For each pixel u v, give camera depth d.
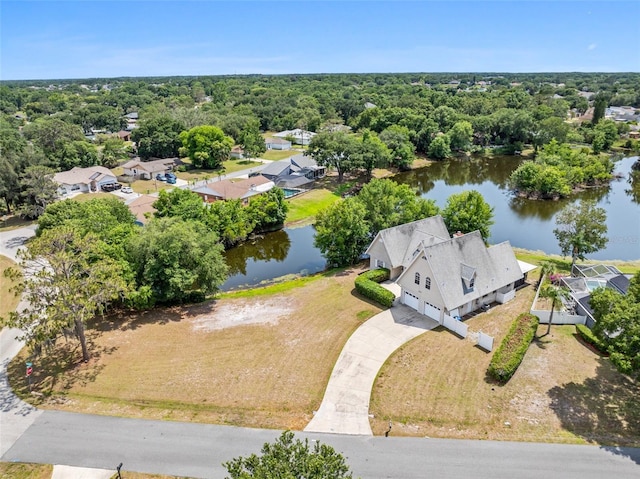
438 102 173.00
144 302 38.88
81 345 33.09
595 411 27.25
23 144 100.69
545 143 123.31
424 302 39.06
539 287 44.03
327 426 26.36
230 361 33.16
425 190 91.56
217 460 23.94
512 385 29.81
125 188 87.25
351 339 35.72
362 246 52.72
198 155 106.44
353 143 94.50
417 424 26.52
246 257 59.31
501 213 75.31
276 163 99.38
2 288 45.91
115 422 26.89
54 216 50.16
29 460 23.95
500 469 23.02
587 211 46.97
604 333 30.38
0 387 30.39
